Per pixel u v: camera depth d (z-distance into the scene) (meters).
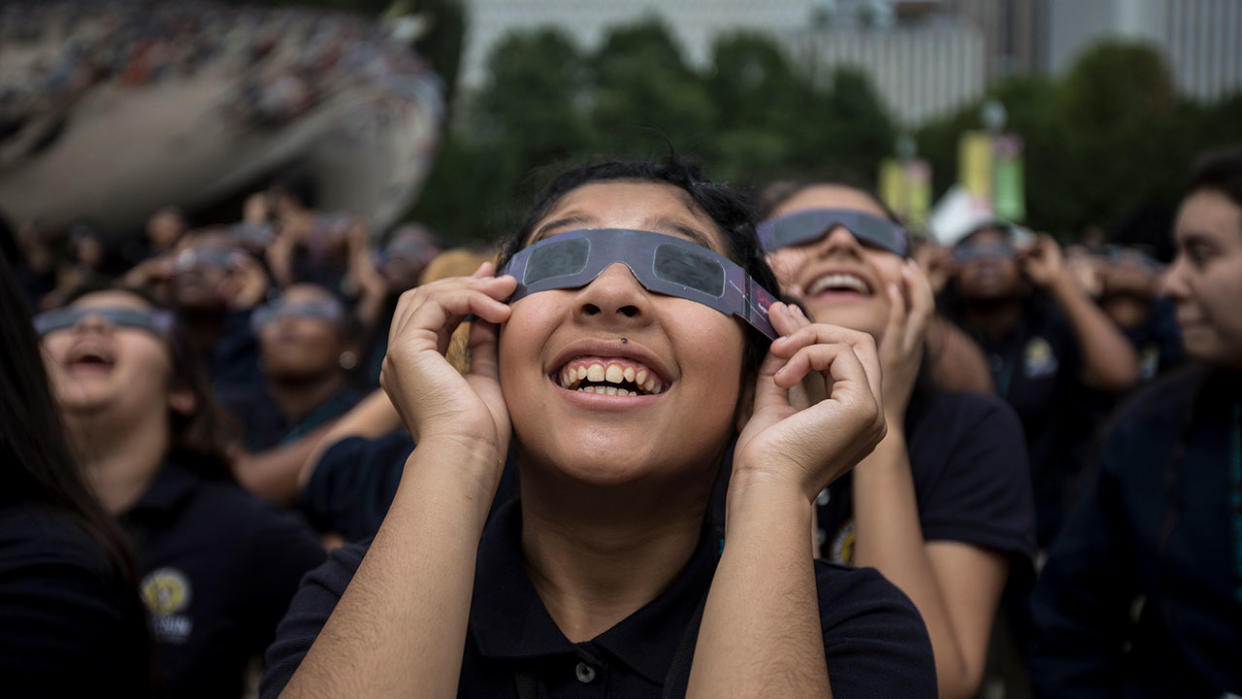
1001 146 27.31
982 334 4.71
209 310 5.32
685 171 1.62
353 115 23.33
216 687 2.43
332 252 7.64
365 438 2.79
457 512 1.33
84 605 1.47
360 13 37.38
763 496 1.37
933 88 114.88
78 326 2.59
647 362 1.42
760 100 62.75
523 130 49.81
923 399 2.36
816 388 1.59
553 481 1.44
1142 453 2.32
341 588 1.44
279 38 21.77
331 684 1.21
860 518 2.04
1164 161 44.59
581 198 1.56
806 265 2.39
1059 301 4.52
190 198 22.16
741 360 1.50
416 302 1.53
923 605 1.94
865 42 114.06
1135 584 2.39
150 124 20.55
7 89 19.52
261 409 4.39
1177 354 4.69
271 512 2.58
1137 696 2.26
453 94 43.53
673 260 1.44
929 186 66.31
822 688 1.24
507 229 1.79
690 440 1.41
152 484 2.57
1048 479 4.51
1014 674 3.20
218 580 2.45
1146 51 54.19
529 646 1.36
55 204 20.50
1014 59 136.75
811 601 1.30
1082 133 50.31
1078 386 4.54
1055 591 2.45
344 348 4.66
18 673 1.38
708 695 1.24
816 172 2.64
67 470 1.64
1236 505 2.16
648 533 1.46
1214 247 2.20
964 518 2.17
